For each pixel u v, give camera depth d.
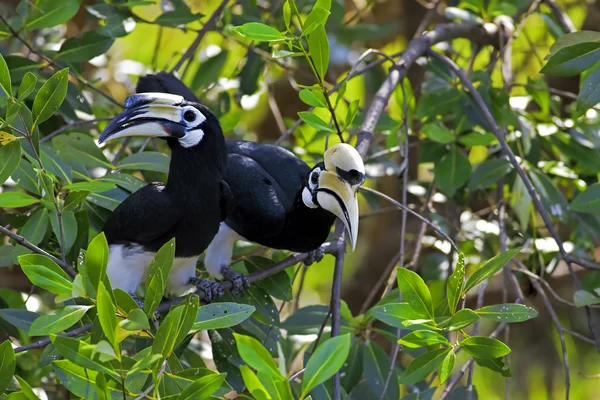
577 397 12.18
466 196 9.94
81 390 4.78
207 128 6.76
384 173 9.83
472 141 8.74
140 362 4.28
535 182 8.63
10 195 5.88
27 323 5.92
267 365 4.36
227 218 7.70
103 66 12.25
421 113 9.03
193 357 7.81
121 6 8.60
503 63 9.52
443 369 5.29
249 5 10.03
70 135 7.29
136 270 7.04
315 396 6.29
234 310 5.24
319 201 6.90
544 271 9.14
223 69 10.87
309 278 14.16
